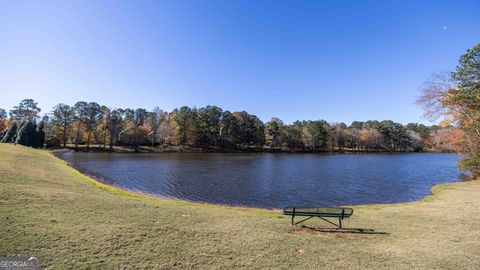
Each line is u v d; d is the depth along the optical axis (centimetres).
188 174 3216
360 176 3300
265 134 10056
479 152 2267
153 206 1129
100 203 1038
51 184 1385
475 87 2030
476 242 741
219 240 694
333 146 10588
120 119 8219
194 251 607
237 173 3409
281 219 1063
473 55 2033
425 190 2394
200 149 8569
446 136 2731
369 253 635
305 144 9906
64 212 829
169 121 8994
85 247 577
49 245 570
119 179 2712
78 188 1459
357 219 1074
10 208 789
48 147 6781
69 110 7381
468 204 1407
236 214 1126
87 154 6056
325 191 2327
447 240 766
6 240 572
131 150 7544
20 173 1505
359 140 10775
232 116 9519
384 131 11212
